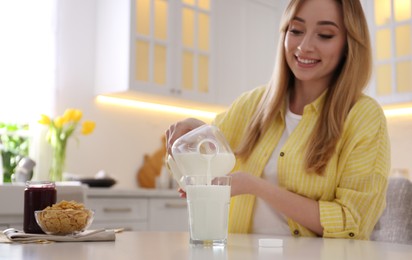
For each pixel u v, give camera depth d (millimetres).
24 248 950
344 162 1406
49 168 3568
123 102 3938
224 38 4199
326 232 1300
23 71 3533
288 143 1477
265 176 1510
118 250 917
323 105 1487
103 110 3824
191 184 1007
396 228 1720
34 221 1214
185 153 1094
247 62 4371
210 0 4094
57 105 3619
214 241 992
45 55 3604
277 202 1317
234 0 4297
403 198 1737
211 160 1092
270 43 4586
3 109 3455
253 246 1006
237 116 1671
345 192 1346
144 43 3652
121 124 3908
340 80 1470
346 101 1450
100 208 3090
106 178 3387
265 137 1547
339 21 1479
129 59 3555
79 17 3754
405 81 3908
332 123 1424
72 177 3412
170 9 3805
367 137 1387
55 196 1259
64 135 3473
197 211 997
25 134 3525
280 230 1453
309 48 1468
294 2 1504
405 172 4090
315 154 1409
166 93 3736
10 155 3301
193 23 3963
